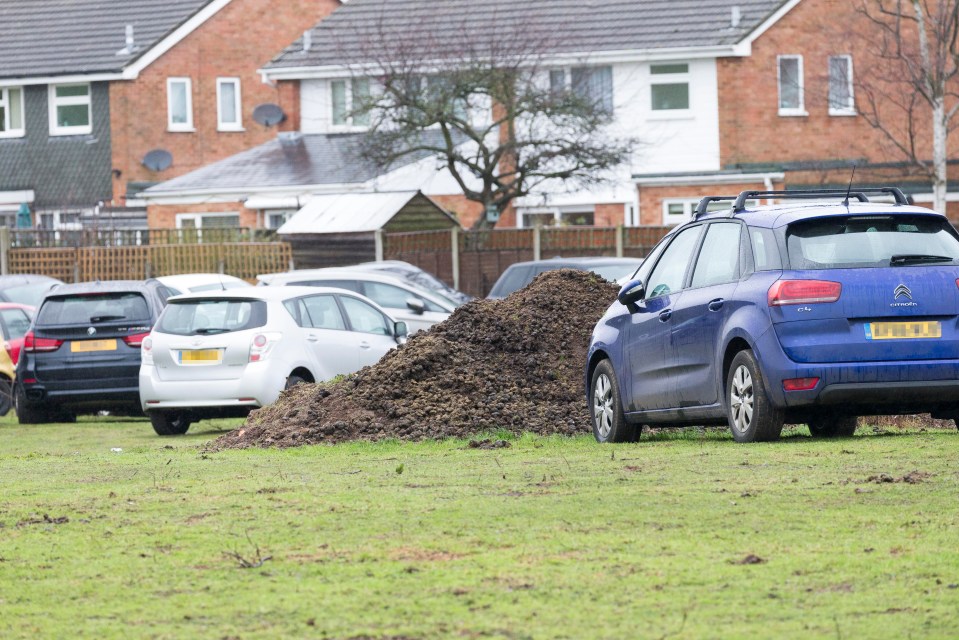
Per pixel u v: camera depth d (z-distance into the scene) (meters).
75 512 27.84
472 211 144.75
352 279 78.56
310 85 157.38
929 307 34.91
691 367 37.81
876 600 19.09
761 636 17.59
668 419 38.94
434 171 143.88
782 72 145.62
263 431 44.56
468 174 144.50
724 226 38.09
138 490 30.70
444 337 47.31
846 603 18.98
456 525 24.88
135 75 169.00
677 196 143.75
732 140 144.88
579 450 37.28
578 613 18.83
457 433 43.12
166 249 117.81
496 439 42.38
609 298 50.75
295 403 46.06
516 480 30.34
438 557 22.38
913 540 22.48
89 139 170.38
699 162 145.25
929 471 29.17
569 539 23.34
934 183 123.50
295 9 176.75
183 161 172.50
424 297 78.75
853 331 34.69
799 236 35.59
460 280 111.88
